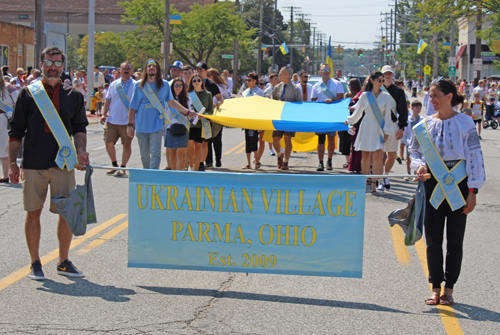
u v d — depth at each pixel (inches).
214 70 471.5
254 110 425.7
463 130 183.8
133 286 204.1
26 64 1679.4
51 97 202.8
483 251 262.4
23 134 205.2
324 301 193.5
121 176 440.1
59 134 200.8
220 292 200.1
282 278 217.3
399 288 208.4
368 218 319.6
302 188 191.5
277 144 468.1
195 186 196.1
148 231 199.9
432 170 186.5
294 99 466.0
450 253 191.0
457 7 1343.5
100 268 223.8
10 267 222.4
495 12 1337.4
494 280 220.5
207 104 410.6
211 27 1867.6
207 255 198.2
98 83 1147.9
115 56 2694.4
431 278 193.8
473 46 2278.5
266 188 192.9
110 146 444.8
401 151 510.3
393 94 375.2
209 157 480.7
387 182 402.0
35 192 204.5
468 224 315.9
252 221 194.9
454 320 178.4
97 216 310.3
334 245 192.5
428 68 2074.3
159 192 198.1
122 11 3858.3
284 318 177.6
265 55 2876.5
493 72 2272.4
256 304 189.3
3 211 318.3
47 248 249.4
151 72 361.1
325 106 437.4
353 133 369.1
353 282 214.2
